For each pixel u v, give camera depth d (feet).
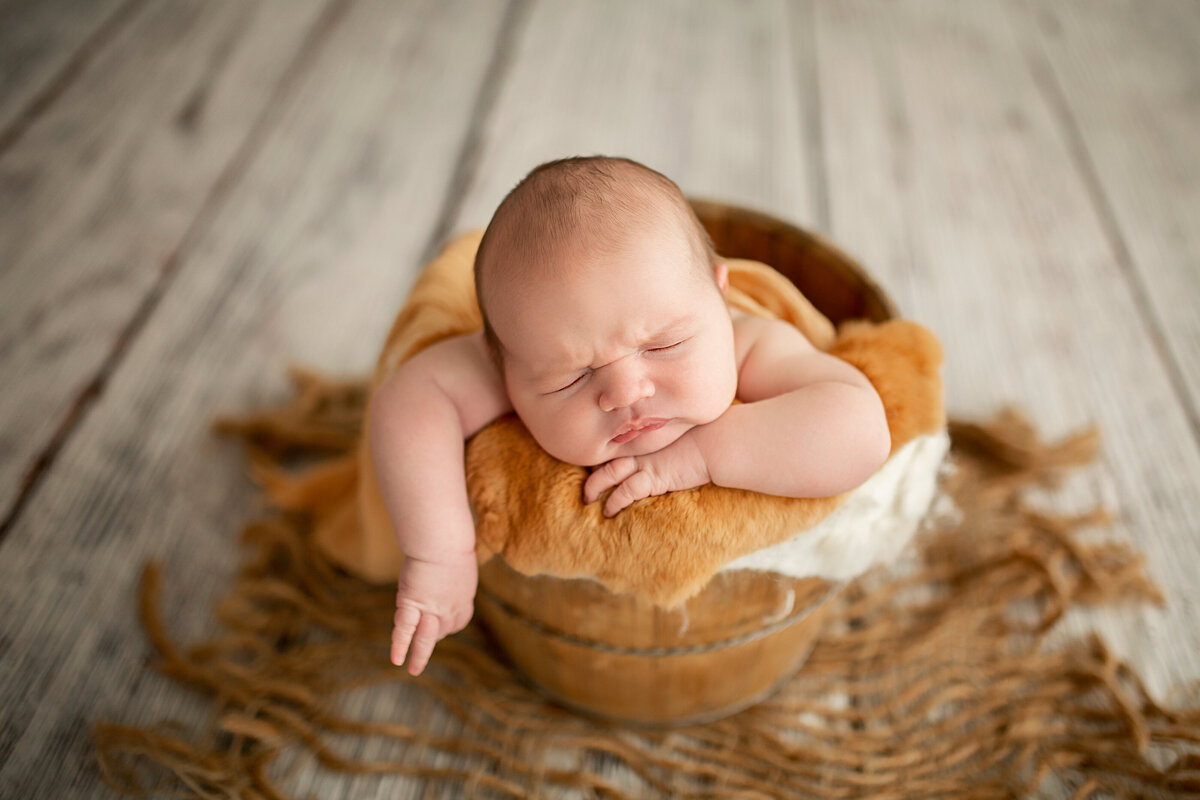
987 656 4.23
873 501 3.15
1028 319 5.63
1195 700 4.03
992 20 7.91
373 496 3.83
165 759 3.84
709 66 7.52
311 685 4.17
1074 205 6.32
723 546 2.99
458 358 3.30
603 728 4.08
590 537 2.99
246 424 5.11
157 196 6.44
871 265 5.95
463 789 3.85
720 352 2.98
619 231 2.81
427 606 3.14
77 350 5.51
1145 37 7.65
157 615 4.40
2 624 4.33
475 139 6.89
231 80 7.31
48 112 6.98
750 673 3.84
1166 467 4.89
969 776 3.83
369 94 7.23
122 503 4.83
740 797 3.78
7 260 5.99
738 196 6.42
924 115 7.06
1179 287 5.77
